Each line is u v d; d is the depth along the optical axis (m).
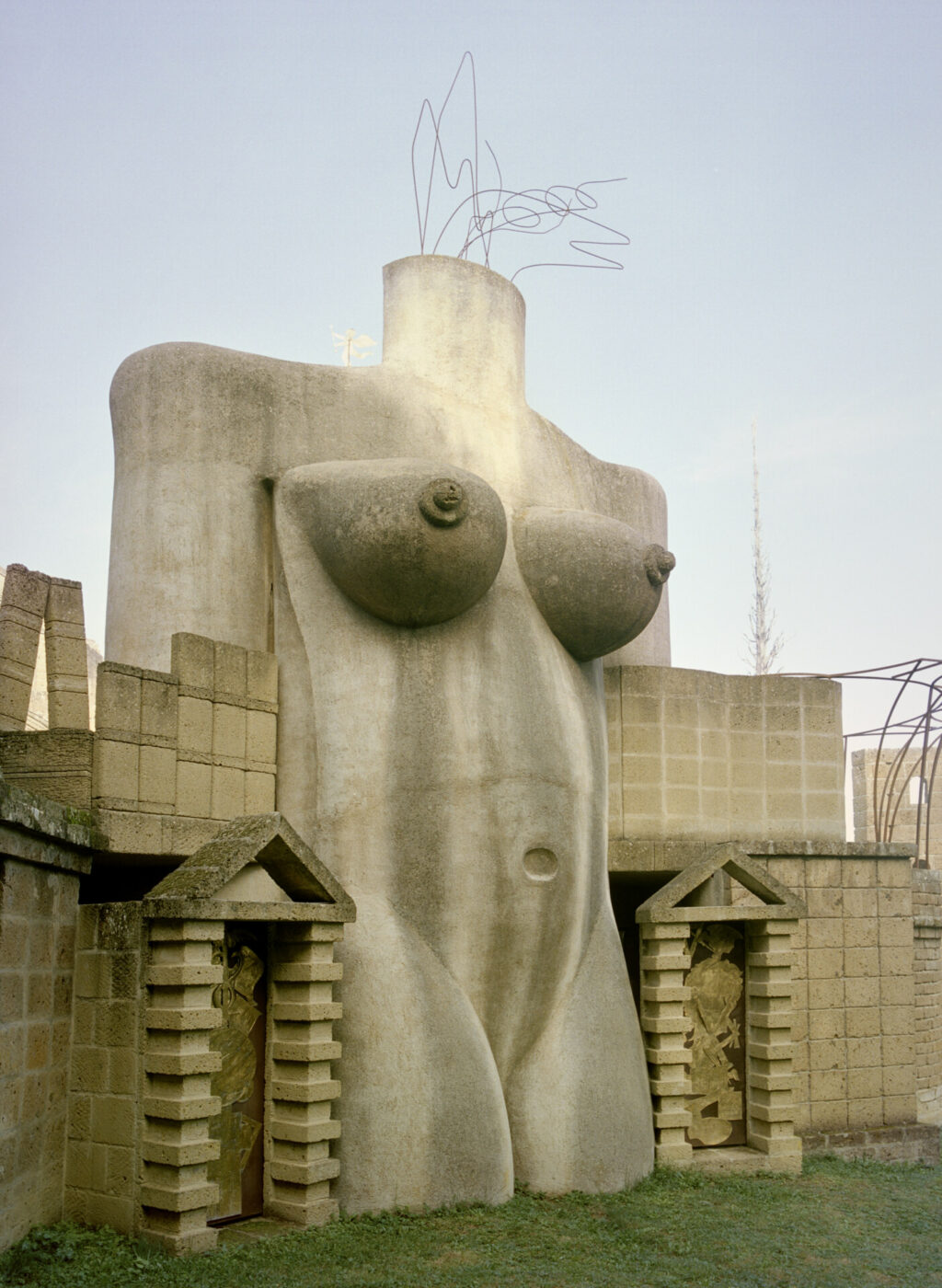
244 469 10.55
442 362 11.38
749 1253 8.30
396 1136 8.86
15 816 6.90
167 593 10.15
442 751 9.85
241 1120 8.46
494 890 9.77
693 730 12.21
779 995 11.02
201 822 9.20
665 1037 10.63
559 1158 9.48
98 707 8.59
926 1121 13.99
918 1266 8.16
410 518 9.48
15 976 7.23
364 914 9.45
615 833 11.71
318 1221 8.38
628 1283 7.57
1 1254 6.98
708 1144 10.91
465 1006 9.48
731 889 12.08
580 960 10.23
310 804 9.84
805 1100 11.99
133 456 10.50
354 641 10.03
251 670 9.91
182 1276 7.12
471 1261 7.86
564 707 10.48
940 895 14.81
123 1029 7.92
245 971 8.59
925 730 15.61
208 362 10.57
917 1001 14.19
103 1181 7.81
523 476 11.25
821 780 12.70
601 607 10.60
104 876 10.17
